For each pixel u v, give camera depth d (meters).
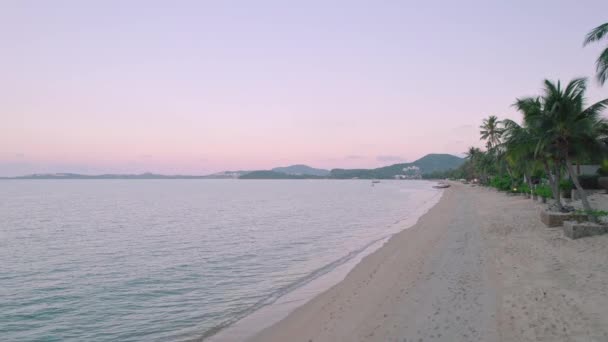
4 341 12.36
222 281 18.78
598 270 12.55
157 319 13.85
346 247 26.75
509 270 14.31
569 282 11.84
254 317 13.45
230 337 11.79
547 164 26.98
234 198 98.88
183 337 12.12
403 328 10.26
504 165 59.47
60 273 21.02
